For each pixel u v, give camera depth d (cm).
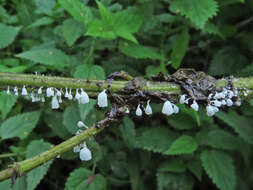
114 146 19
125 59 19
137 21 16
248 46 22
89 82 11
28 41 20
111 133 20
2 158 17
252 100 17
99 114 16
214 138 18
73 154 13
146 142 18
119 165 18
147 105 11
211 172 17
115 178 19
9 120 16
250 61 21
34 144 15
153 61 20
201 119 18
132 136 18
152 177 20
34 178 14
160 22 20
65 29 17
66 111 15
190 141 18
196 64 22
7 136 16
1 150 18
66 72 17
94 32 16
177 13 19
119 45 17
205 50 22
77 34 17
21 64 18
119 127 18
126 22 16
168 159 19
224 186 17
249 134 18
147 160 19
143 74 20
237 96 12
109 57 20
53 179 19
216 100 11
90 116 15
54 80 11
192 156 18
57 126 17
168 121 19
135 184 18
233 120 19
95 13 19
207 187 23
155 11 21
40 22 18
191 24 19
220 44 23
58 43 19
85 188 15
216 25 22
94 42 18
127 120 18
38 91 11
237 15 22
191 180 18
